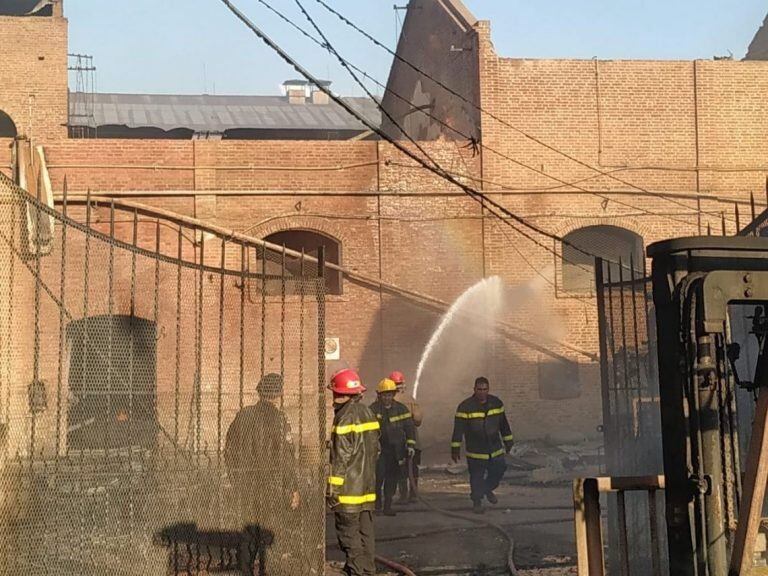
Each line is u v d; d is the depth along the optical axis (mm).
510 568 9734
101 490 7379
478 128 22375
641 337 17047
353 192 21453
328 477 8969
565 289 22734
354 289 21391
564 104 22594
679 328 5488
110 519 7402
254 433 8430
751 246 5562
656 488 6668
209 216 20688
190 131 38438
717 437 5359
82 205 20109
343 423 8828
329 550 11336
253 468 8352
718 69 23031
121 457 7676
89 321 10461
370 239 21531
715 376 5531
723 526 5430
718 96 22984
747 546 5039
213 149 20828
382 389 13828
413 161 21797
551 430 21906
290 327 19938
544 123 22484
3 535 6797
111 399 8016
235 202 20906
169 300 19203
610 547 9164
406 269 21625
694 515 5367
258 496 8336
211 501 8086
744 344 10352
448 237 21859
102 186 20281
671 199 22672
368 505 8867
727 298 5340
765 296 5395
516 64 22516
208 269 8266
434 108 25891
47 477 7082
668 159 22750
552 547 11188
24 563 6832
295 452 8891
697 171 22781
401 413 13938
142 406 8266
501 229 22047
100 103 40250
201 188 20703
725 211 22766
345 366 21109
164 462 8039
